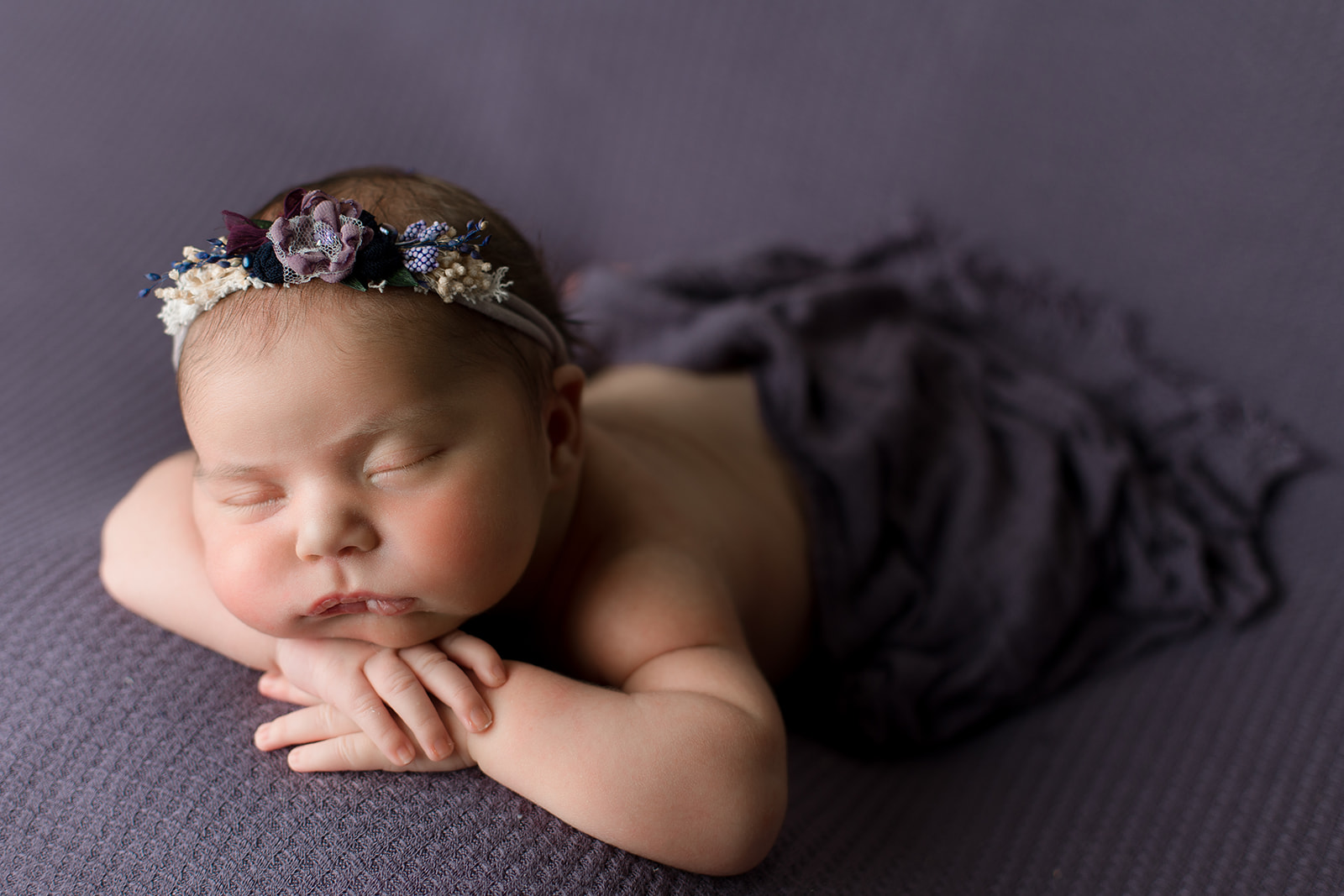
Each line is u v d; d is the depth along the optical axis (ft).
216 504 2.46
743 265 4.81
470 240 2.64
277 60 5.99
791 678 3.94
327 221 2.37
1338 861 3.04
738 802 2.45
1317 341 4.68
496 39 6.06
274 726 2.63
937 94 5.59
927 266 5.06
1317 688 3.67
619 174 6.00
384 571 2.38
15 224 5.31
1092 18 5.32
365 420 2.31
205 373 2.37
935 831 3.21
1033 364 4.83
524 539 2.57
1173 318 4.95
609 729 2.46
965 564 3.93
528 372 2.73
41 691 2.76
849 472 3.88
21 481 4.09
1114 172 5.22
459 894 2.25
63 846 2.38
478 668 2.57
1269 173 4.90
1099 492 4.14
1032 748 3.65
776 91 5.85
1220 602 4.05
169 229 5.47
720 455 3.84
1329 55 4.84
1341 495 4.32
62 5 5.94
